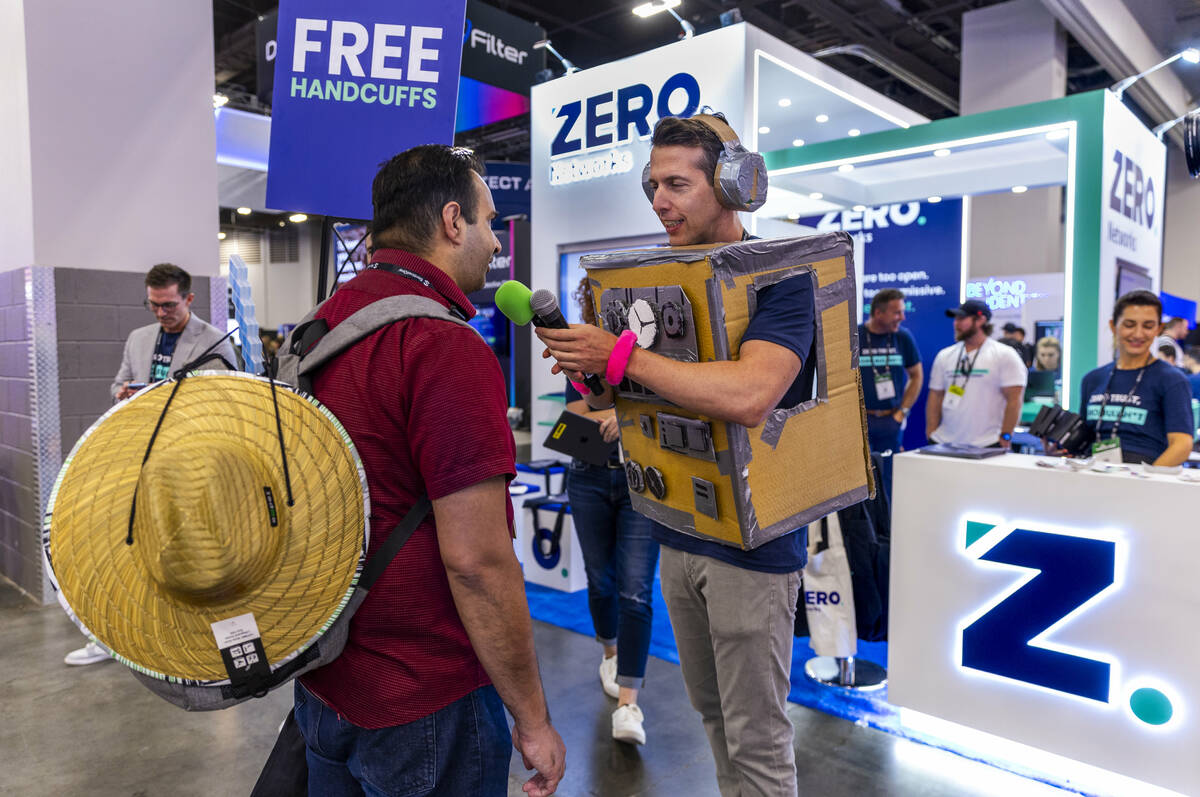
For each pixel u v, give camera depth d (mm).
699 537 1340
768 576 1307
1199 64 9047
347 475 870
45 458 3725
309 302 14406
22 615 3631
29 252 3709
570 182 5074
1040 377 6488
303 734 1052
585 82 4922
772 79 4801
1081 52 9883
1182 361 6945
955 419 4305
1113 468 2100
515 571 919
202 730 2502
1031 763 2168
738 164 1274
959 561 2264
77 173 3779
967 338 4316
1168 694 1934
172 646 802
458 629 953
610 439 2441
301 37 1807
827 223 7113
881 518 2701
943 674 2305
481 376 915
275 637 831
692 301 1190
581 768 2203
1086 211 3961
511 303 1138
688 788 2102
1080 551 2049
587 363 1116
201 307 4191
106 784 2174
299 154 1812
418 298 962
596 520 2607
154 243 4043
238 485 780
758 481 1231
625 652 2395
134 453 819
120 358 3938
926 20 9375
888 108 5773
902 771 2146
